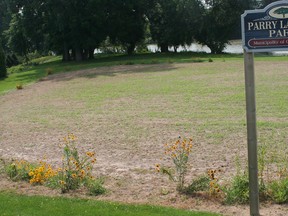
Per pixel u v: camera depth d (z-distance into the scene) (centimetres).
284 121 1287
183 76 2523
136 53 5216
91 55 4878
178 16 4831
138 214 620
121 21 4578
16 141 1266
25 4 4594
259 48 548
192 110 1565
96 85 2433
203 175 782
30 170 841
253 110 564
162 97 1883
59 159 1023
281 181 694
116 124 1414
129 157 1014
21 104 2011
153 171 880
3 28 6644
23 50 5456
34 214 632
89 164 841
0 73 3694
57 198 704
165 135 1223
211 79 2317
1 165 982
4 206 669
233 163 908
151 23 5119
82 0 4350
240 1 4784
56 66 4203
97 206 657
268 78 2166
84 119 1534
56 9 4300
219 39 4884
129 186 777
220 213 617
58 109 1789
